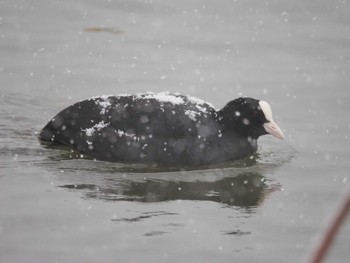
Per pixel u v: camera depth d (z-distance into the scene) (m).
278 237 11.20
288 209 12.48
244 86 19.55
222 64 21.09
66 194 12.62
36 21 23.66
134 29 23.45
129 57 21.33
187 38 22.86
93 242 10.64
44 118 17.03
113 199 12.53
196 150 14.55
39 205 12.04
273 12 25.11
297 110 18.12
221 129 15.20
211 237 11.07
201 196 12.98
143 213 11.96
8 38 22.17
